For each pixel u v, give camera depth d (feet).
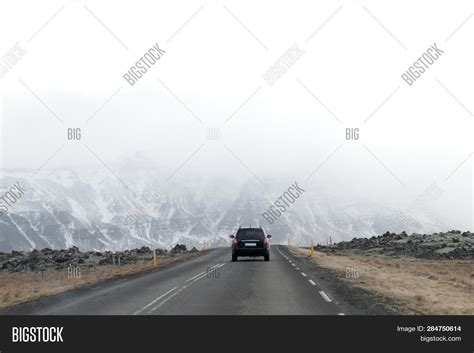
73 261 175.22
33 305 59.62
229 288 67.36
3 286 101.40
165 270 110.73
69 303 59.11
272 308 50.78
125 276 99.60
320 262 125.90
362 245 241.35
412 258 179.11
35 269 159.63
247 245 125.59
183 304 54.44
